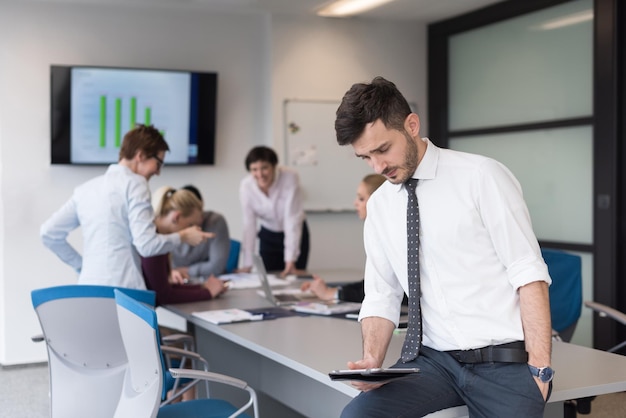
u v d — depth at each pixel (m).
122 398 2.93
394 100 2.12
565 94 5.95
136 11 6.42
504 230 2.07
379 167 2.14
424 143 2.21
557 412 2.41
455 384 2.17
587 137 5.80
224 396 4.12
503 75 6.52
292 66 6.77
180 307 4.00
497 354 2.10
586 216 5.84
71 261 4.31
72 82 6.16
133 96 6.34
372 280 2.40
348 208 6.99
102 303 3.28
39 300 3.19
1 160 6.12
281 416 4.13
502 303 2.13
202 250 5.27
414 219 2.20
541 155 6.20
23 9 6.12
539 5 6.06
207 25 6.64
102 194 3.90
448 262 2.16
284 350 2.86
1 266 6.16
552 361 2.58
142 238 3.86
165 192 4.62
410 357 2.25
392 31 7.12
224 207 6.77
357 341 3.01
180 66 6.57
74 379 3.26
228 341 4.02
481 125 6.77
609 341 5.63
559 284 4.12
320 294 4.11
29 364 6.23
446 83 7.10
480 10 6.64
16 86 6.13
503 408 2.06
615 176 5.55
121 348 3.35
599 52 5.61
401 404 2.10
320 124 6.87
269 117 6.77
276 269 5.98
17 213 6.17
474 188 2.12
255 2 6.31
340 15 6.85
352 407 2.11
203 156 6.59
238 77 6.77
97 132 6.26
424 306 2.26
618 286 5.62
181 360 4.05
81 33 6.28
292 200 5.77
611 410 4.70
